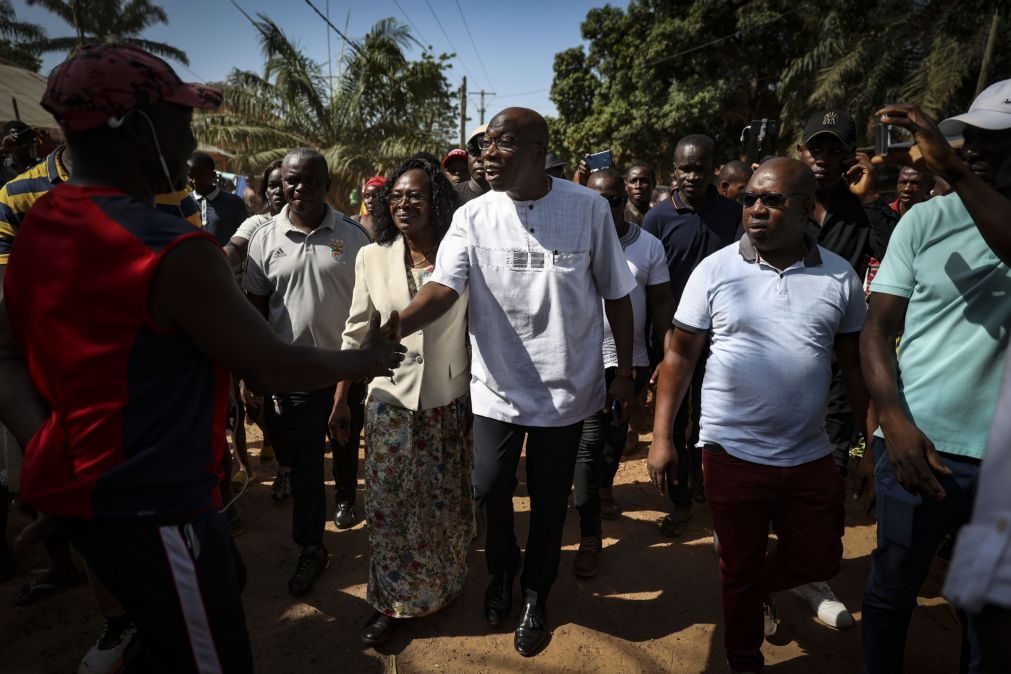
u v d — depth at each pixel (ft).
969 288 6.06
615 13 67.51
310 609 9.49
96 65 4.34
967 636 6.66
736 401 7.34
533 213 7.97
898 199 15.33
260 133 56.08
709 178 12.43
